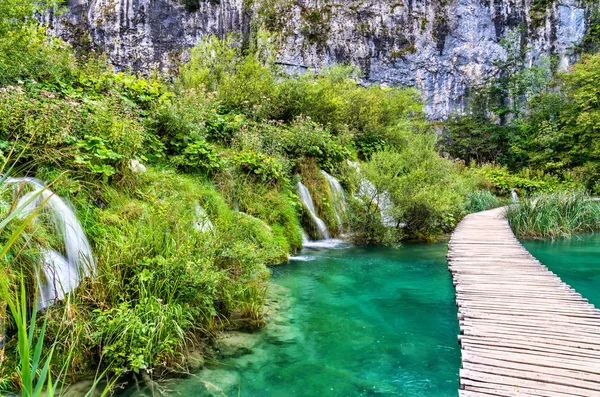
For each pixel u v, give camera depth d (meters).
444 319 4.79
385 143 14.70
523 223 10.98
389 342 4.12
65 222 4.16
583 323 3.79
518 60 25.73
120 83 8.24
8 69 6.56
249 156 8.46
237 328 4.25
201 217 5.40
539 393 2.62
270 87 12.30
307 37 25.03
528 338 3.47
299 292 5.67
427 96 26.34
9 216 1.22
